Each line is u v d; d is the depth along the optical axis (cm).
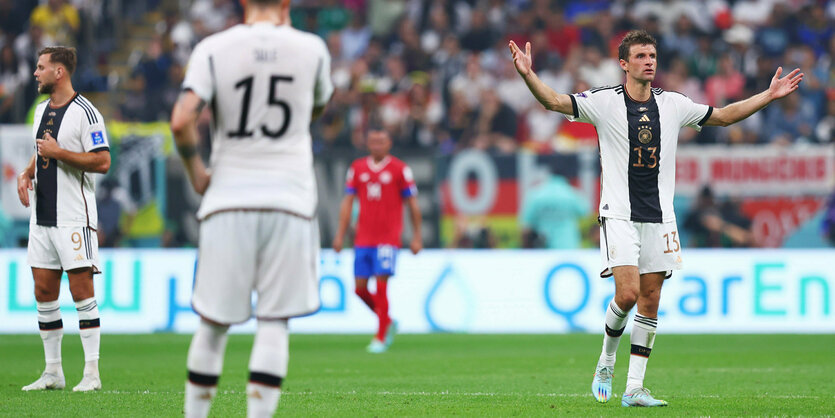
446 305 5134
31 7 7288
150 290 5075
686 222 5312
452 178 5281
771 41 7312
